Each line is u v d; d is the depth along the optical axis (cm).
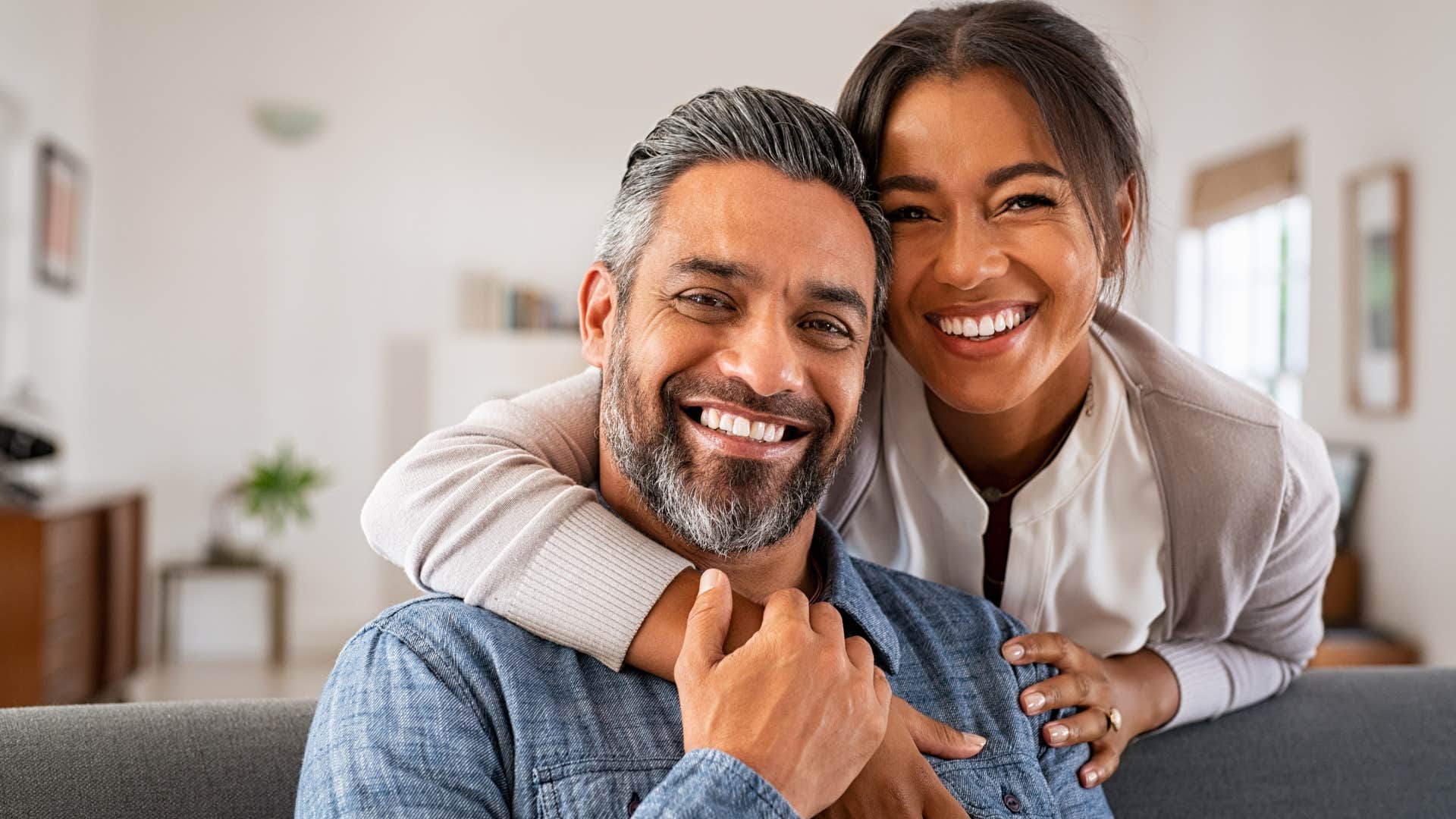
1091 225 129
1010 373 132
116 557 471
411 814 103
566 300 635
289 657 589
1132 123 136
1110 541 155
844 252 121
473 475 123
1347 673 171
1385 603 434
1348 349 452
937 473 151
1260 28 514
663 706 117
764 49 648
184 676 537
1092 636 161
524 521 119
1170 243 579
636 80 642
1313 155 477
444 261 624
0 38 452
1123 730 146
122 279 591
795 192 120
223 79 602
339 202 614
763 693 104
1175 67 586
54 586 389
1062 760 139
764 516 121
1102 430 149
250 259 604
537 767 111
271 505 569
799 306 120
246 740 129
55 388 532
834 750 105
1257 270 530
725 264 117
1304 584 162
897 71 129
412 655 115
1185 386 149
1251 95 521
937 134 126
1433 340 408
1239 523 149
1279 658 170
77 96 561
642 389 121
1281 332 510
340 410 612
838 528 163
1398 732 161
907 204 130
